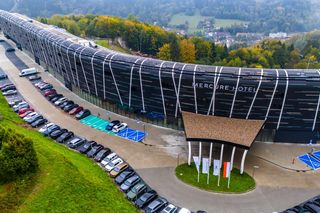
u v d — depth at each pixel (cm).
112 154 5700
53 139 6353
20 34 12244
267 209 4628
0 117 6769
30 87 9244
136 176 5131
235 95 6034
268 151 6112
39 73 10481
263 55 14550
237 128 5734
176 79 6222
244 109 6175
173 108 6675
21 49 13462
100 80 7388
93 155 5766
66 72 8688
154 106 6875
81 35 16588
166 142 6375
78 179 4694
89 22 17825
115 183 5094
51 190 4319
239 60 13438
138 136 6581
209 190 4994
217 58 14225
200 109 6450
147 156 5878
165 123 6962
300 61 14500
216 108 6322
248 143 5244
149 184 5119
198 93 6238
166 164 5644
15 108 7538
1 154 4362
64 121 7194
